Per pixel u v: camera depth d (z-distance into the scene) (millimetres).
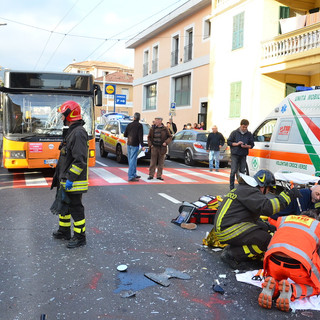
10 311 3152
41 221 5859
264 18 15562
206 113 21297
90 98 9742
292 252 3287
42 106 9391
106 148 15875
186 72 23438
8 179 9805
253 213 4129
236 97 17453
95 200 7520
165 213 6586
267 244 4070
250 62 16391
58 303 3305
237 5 17203
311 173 7496
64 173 4570
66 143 4594
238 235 4031
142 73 30703
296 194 3949
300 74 15930
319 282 3379
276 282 3303
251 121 16312
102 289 3588
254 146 9461
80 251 4602
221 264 4277
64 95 9539
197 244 4953
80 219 4742
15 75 9273
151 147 10266
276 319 3117
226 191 8875
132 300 3383
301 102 8008
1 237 5070
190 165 14562
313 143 7484
